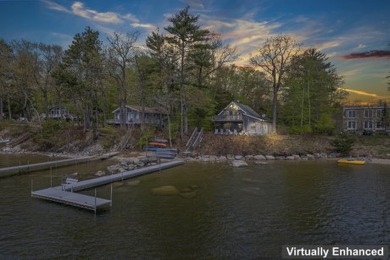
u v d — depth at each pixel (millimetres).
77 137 51625
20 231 15508
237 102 60031
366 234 15547
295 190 24391
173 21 46812
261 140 48375
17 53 56094
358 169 34688
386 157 44281
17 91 60688
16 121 66938
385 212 18953
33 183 26359
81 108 55156
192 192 23531
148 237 14906
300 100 53938
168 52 47969
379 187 25516
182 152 45250
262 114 65375
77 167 34938
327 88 57688
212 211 18938
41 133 51812
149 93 53062
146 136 48125
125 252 13320
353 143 49344
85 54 49281
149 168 32594
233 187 25281
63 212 18469
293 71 56906
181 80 48500
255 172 32531
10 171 31609
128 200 21234
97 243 14180
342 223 17062
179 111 55688
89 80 49281
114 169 33031
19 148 51375
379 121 68688
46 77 55594
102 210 18984
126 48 50719
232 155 44469
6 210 18828
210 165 37625
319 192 23766
